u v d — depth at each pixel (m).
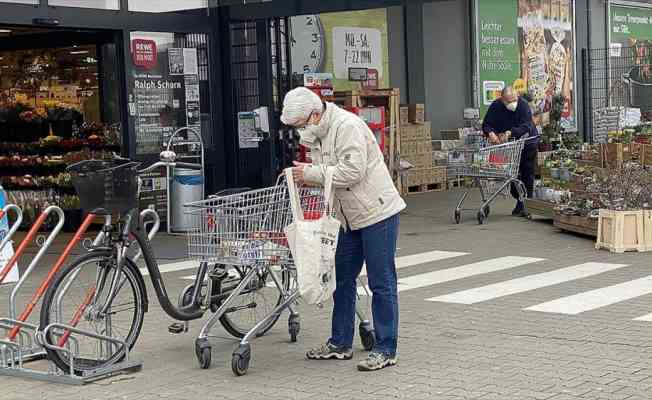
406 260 11.47
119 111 15.33
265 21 15.64
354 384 6.41
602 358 6.75
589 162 15.00
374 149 6.74
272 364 7.03
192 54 15.31
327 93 17.38
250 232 6.92
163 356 7.38
